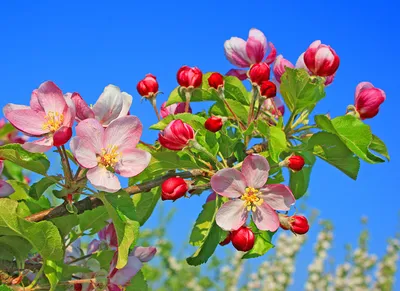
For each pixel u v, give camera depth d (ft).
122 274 1.41
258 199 1.42
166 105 1.56
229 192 1.41
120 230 1.28
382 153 1.46
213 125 1.42
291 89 1.42
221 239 1.45
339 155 1.41
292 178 1.63
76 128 1.30
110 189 1.28
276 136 1.38
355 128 1.37
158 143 1.49
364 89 1.52
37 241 1.27
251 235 1.41
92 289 1.42
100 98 1.35
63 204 1.33
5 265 1.36
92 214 1.45
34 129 1.32
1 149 1.26
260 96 1.46
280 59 1.61
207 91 1.55
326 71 1.48
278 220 1.42
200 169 1.44
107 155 1.32
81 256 1.57
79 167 1.33
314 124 1.46
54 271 1.29
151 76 1.57
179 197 1.39
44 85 1.31
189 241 1.49
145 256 1.51
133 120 1.33
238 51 1.65
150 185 1.41
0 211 1.24
